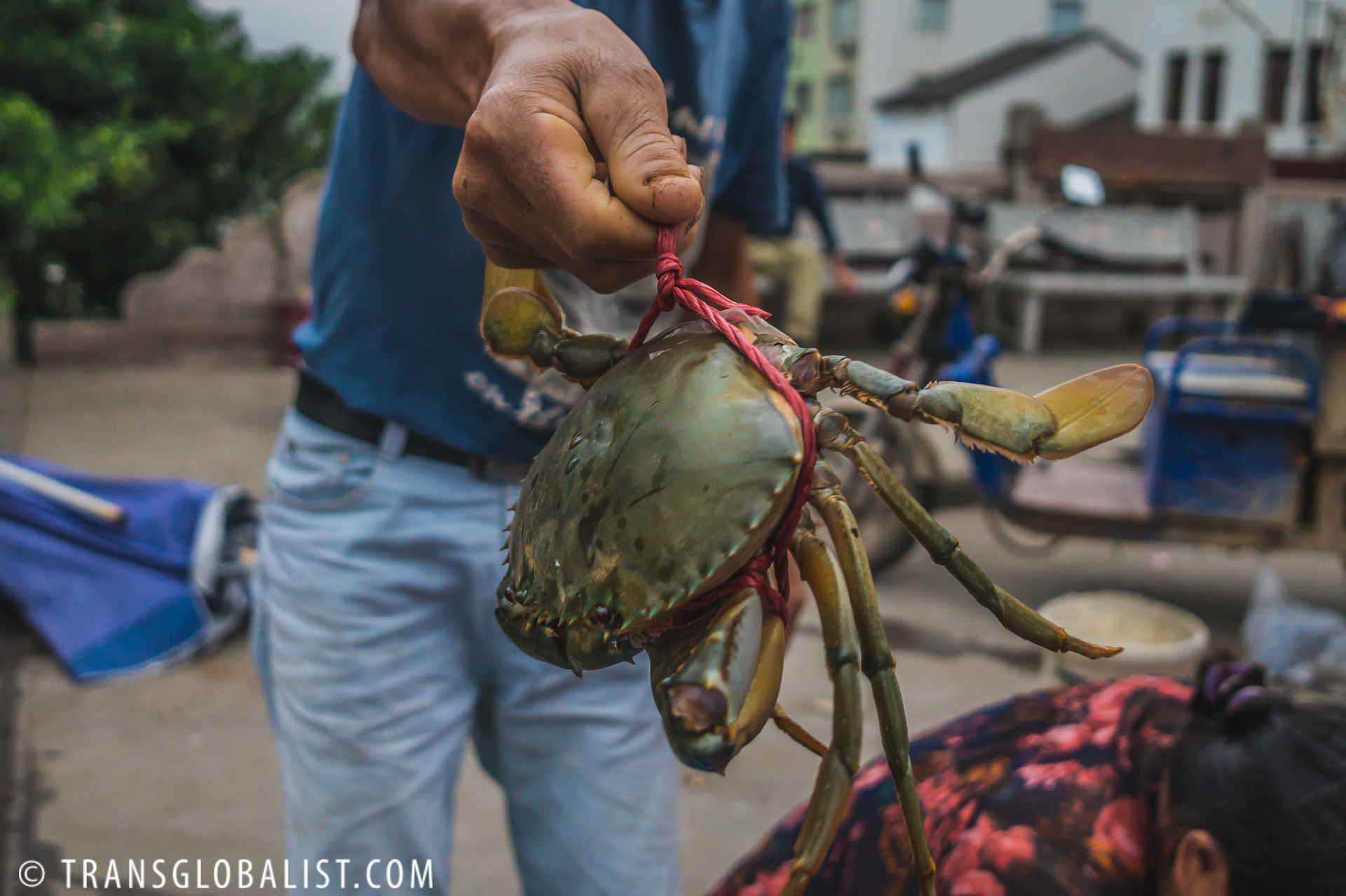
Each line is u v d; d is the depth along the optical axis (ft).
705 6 3.93
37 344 24.89
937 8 104.06
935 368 14.85
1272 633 9.70
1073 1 108.47
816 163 32.12
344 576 4.08
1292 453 11.45
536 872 4.65
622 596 1.75
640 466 1.81
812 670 11.12
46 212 22.03
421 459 4.09
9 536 10.84
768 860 4.64
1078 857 3.66
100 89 25.90
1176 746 3.71
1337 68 39.19
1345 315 10.82
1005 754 4.20
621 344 2.27
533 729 4.40
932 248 15.26
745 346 1.89
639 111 2.11
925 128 97.60
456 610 4.25
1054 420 1.83
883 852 4.21
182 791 8.66
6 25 24.50
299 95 31.37
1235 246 31.40
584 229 2.03
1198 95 69.82
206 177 30.58
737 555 1.71
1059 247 15.19
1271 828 3.23
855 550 1.82
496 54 2.68
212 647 11.14
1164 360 13.01
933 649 11.87
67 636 10.67
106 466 17.20
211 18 33.04
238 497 12.26
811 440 1.80
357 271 3.97
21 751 9.18
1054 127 30.99
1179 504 11.88
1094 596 9.45
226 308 26.30
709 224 5.16
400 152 3.76
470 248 3.75
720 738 1.59
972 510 17.03
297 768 4.25
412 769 4.24
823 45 110.83
